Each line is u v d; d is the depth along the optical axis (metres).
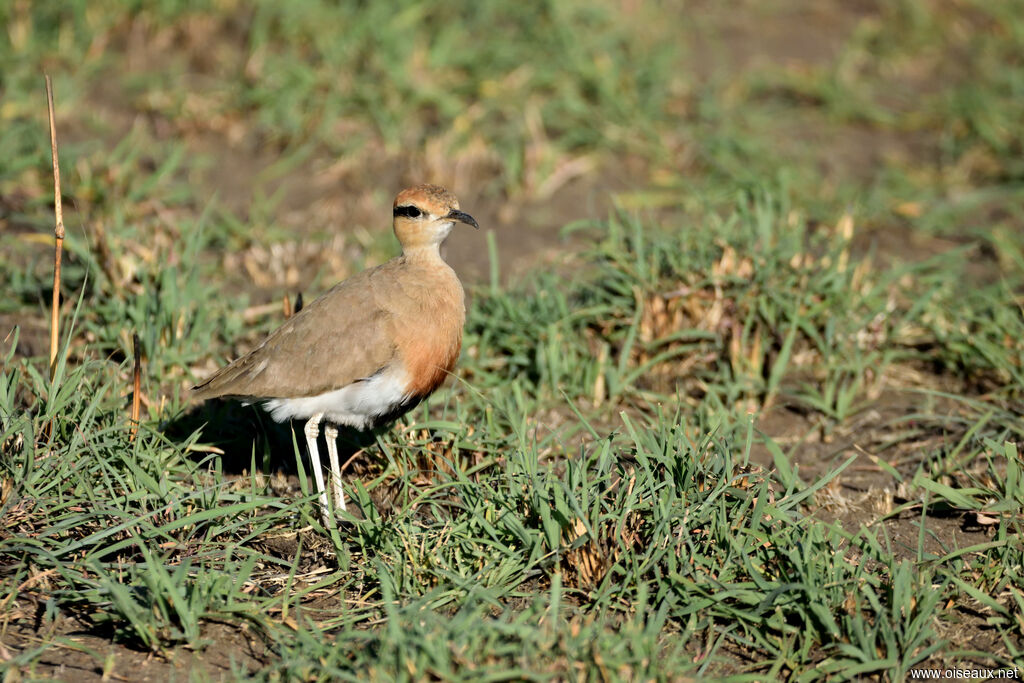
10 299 11.73
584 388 11.08
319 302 9.38
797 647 7.78
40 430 9.05
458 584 8.01
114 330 10.99
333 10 17.27
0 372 10.18
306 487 8.97
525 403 10.55
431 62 16.61
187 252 12.03
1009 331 11.45
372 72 16.42
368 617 7.96
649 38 18.28
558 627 7.55
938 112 17.48
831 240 12.73
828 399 10.94
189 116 15.82
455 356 9.65
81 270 11.79
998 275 13.52
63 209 13.57
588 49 17.38
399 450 9.66
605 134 15.98
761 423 10.93
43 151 14.34
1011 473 9.02
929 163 16.48
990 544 8.44
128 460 8.84
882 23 20.34
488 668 6.88
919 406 11.19
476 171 15.47
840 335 11.54
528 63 16.95
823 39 19.91
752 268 11.75
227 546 8.38
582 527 8.29
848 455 10.41
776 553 8.16
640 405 10.98
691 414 10.85
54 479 8.69
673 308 11.47
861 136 17.30
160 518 8.73
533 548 8.29
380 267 9.74
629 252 12.33
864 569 8.12
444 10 17.61
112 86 16.48
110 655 7.55
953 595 8.34
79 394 9.29
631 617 7.87
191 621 7.56
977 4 20.86
